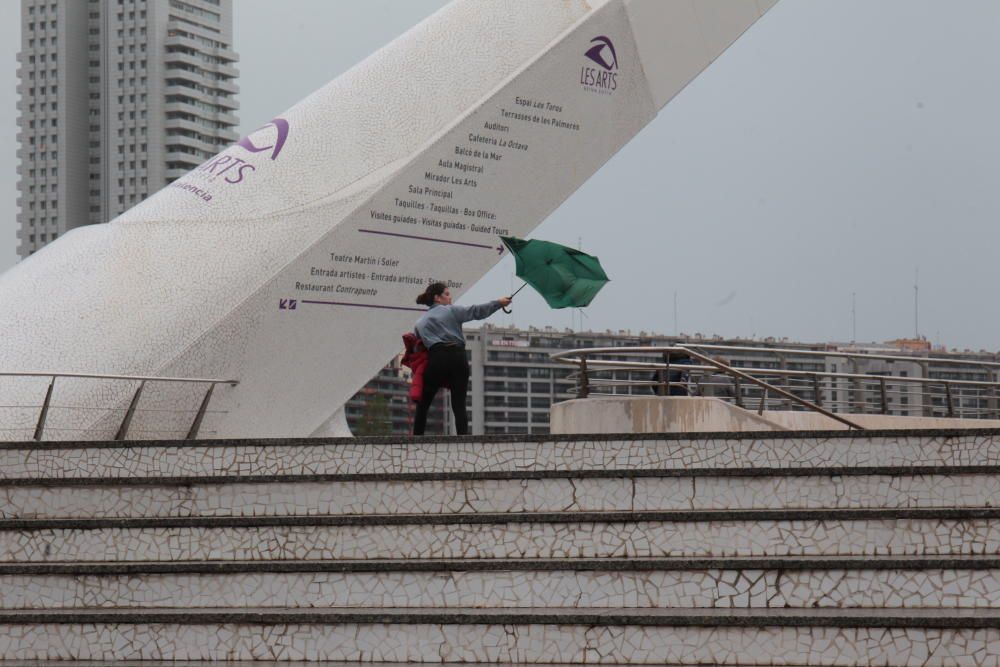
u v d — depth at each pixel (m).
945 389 31.89
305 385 26.81
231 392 26.00
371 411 133.75
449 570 15.67
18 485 18.12
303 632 15.02
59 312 24.91
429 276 28.12
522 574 15.55
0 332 24.58
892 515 15.70
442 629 14.79
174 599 16.11
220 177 26.97
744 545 15.99
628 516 16.25
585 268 24.97
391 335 27.75
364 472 17.97
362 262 27.34
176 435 25.31
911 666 13.88
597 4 30.27
